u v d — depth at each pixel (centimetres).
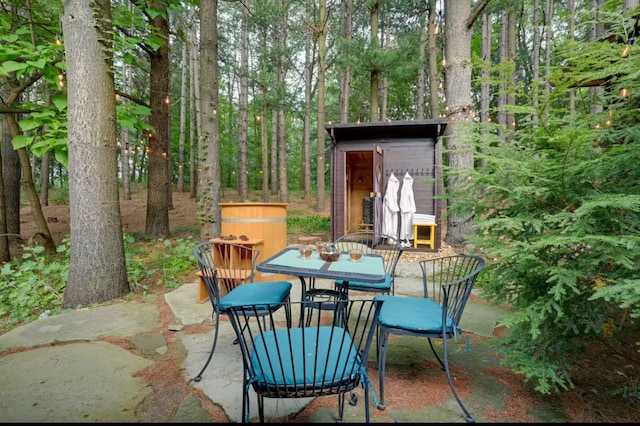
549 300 167
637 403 175
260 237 386
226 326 282
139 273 441
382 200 653
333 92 1661
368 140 677
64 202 1352
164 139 692
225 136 1936
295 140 2320
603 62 189
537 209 203
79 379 195
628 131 183
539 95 209
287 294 240
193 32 1429
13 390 182
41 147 369
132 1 453
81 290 340
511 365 184
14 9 454
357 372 139
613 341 205
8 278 436
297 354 148
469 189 232
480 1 512
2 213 516
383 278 183
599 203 152
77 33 331
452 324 180
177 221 1022
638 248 158
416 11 1127
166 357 227
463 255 233
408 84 1478
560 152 198
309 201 1472
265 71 1180
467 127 249
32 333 265
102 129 346
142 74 1173
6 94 540
